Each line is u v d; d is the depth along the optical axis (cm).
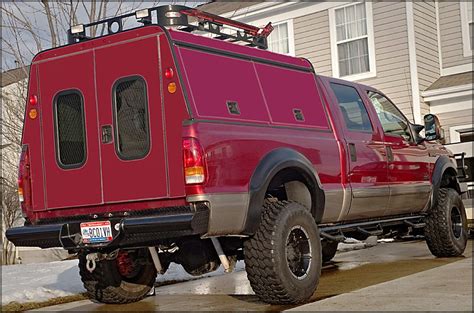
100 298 569
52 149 504
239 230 455
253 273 469
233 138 459
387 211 648
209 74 469
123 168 466
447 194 737
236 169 455
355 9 1459
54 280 793
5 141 1378
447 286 496
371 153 620
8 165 1428
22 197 514
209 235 439
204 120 446
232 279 709
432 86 1394
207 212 432
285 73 548
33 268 1012
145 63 462
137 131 462
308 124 550
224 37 560
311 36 1529
